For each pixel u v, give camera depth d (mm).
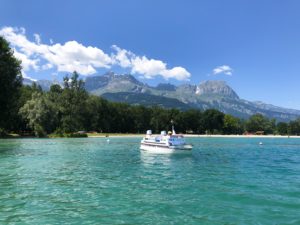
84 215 16406
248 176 29641
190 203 18844
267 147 83750
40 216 16250
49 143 80875
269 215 16453
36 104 116688
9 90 78938
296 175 30344
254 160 46250
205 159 47375
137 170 33750
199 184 25156
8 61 77500
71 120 131875
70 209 17531
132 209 17531
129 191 22312
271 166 38312
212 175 30328
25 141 88250
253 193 21672
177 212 16969
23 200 19547
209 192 21984
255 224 15031
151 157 49625
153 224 14992
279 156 54312
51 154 51062
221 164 40438
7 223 15133
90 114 175000
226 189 23016
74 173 30922
